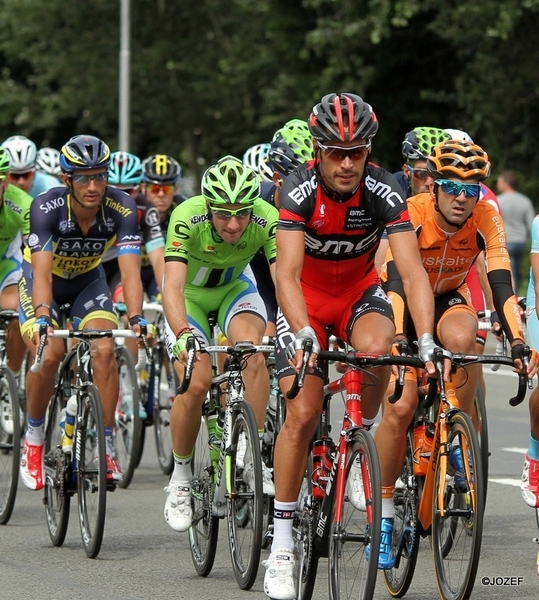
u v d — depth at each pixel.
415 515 16.89
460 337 18.77
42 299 20.81
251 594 17.28
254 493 17.23
